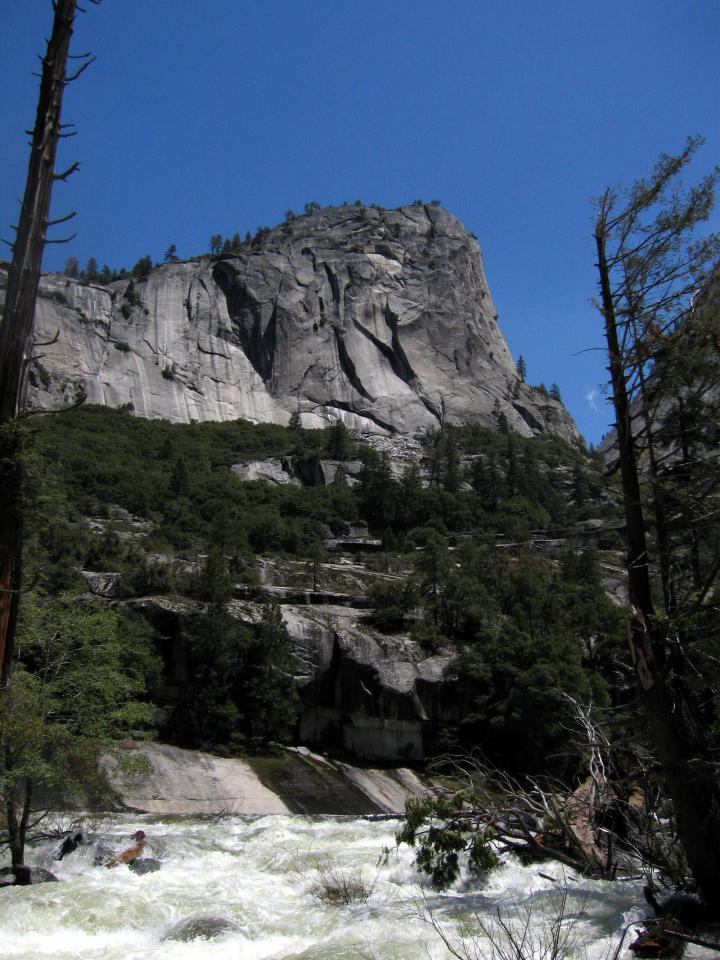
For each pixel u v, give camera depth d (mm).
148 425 165000
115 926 13773
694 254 14266
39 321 170375
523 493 141875
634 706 14805
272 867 19688
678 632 13477
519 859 17531
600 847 16141
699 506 13703
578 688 48406
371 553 110625
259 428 177625
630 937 11578
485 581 75250
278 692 56438
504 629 59156
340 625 63750
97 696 18844
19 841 17000
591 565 71812
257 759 52344
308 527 116188
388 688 58406
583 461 175000
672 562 14109
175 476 122375
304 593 72875
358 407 198375
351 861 19906
